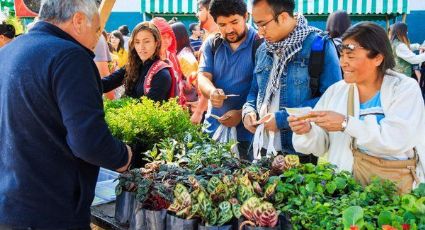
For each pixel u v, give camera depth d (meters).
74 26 1.69
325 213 1.59
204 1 3.67
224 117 3.08
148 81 3.27
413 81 2.04
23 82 1.58
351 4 7.57
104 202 2.09
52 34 1.67
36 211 1.62
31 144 1.61
